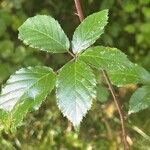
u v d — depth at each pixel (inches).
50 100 34.3
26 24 13.5
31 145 32.3
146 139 30.9
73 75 11.9
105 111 34.0
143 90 16.2
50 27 13.4
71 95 11.7
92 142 33.6
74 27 40.8
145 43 39.4
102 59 12.3
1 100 12.1
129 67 12.2
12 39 39.9
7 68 34.2
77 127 11.5
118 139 33.4
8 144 31.5
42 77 12.3
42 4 42.4
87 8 40.3
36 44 13.2
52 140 33.1
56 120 33.7
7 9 40.4
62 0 42.2
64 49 13.2
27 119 31.8
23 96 12.1
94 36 13.0
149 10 38.9
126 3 40.3
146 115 33.2
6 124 12.1
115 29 39.9
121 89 35.3
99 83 30.5
